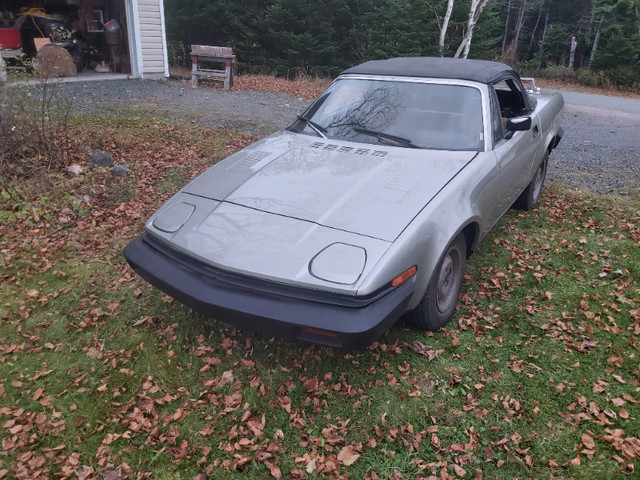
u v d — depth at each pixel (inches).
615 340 150.0
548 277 183.3
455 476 107.4
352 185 137.5
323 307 111.7
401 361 139.3
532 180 227.3
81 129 327.6
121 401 125.9
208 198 139.9
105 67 571.8
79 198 233.6
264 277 114.9
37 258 190.7
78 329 151.5
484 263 192.1
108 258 191.2
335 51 793.6
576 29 1407.5
